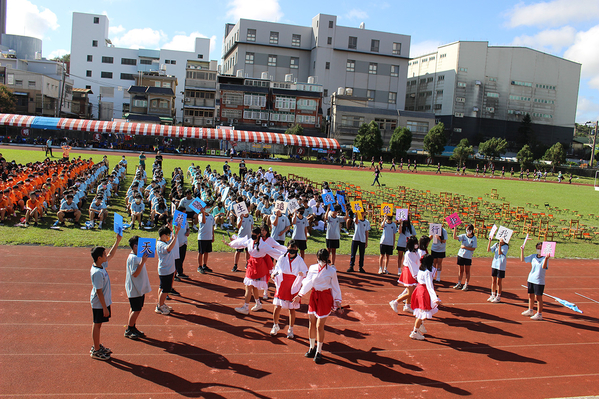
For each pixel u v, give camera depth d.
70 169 23.55
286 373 7.07
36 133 54.69
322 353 7.86
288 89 78.56
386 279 12.79
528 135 103.62
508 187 44.31
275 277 8.31
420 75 112.75
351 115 80.69
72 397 6.02
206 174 29.39
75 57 88.19
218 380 6.71
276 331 8.41
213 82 76.56
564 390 7.14
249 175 28.16
